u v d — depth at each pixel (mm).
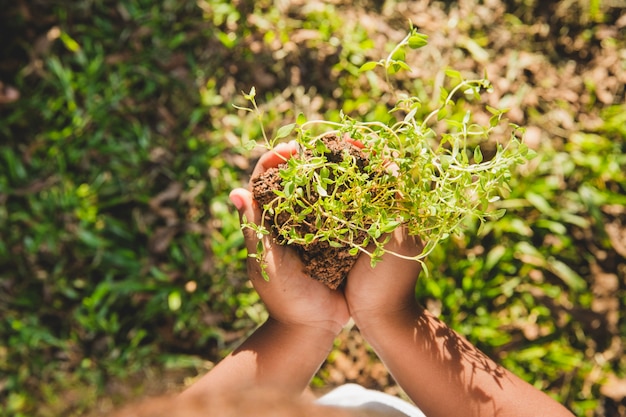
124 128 2713
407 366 1383
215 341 2646
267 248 1378
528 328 2584
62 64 2736
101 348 2623
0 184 2652
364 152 1299
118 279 2678
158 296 2635
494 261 2582
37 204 2660
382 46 2775
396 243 1354
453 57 2760
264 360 1389
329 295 1406
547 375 2568
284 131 1210
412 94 2717
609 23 2805
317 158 1206
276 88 2740
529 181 2627
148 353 2623
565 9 2809
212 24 2762
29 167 2686
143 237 2688
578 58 2799
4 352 2600
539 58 2783
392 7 2842
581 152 2682
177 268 2645
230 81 2736
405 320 1397
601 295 2611
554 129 2701
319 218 1227
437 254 2572
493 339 2561
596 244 2643
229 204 2660
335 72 2744
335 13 2799
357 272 1378
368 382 2562
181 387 2588
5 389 2574
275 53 2748
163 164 2682
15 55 2748
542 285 2615
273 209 1383
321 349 1416
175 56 2734
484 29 2816
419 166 1221
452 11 2842
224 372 1369
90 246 2658
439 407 1354
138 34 2734
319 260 1367
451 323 2555
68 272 2654
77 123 2691
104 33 2752
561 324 2596
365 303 1392
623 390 2541
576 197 2633
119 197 2680
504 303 2609
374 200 1265
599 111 2742
